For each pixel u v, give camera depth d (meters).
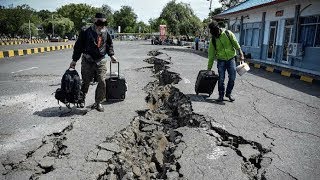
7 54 19.00
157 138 5.25
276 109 6.93
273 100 7.89
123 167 4.08
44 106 6.66
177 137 5.16
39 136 4.89
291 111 6.80
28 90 8.34
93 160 4.04
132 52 25.47
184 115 6.46
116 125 5.38
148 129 5.64
